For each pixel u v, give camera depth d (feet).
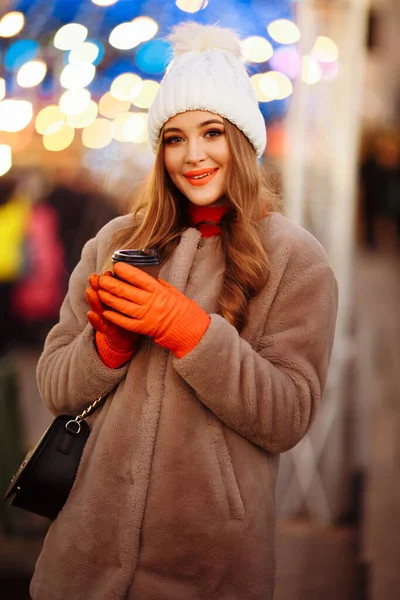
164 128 6.36
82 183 23.21
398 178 35.94
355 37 12.28
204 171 6.26
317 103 12.48
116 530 6.04
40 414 18.90
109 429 6.18
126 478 6.07
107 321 5.96
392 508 12.94
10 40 12.45
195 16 12.10
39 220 23.73
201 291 6.31
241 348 5.91
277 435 6.00
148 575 5.98
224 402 5.85
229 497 6.01
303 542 12.03
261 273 6.18
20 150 20.93
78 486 6.29
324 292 6.25
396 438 16.11
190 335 5.75
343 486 12.80
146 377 6.20
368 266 35.78
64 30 11.96
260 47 13.02
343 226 12.64
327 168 12.56
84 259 7.04
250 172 6.31
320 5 12.23
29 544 11.96
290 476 13.12
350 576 10.92
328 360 6.31
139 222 6.86
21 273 24.18
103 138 18.10
